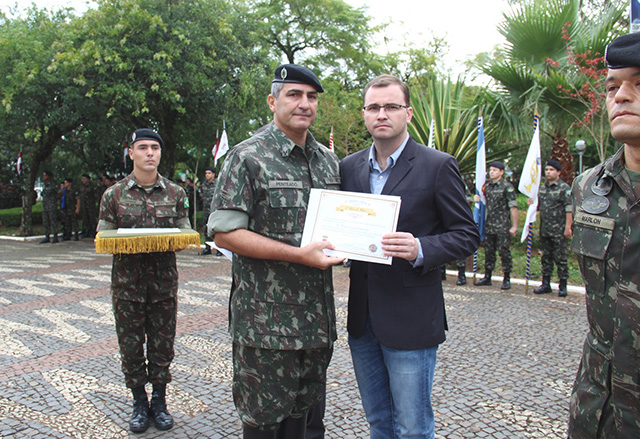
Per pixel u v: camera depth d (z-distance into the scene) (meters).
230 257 2.40
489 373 3.94
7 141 17.72
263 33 15.30
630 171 1.56
